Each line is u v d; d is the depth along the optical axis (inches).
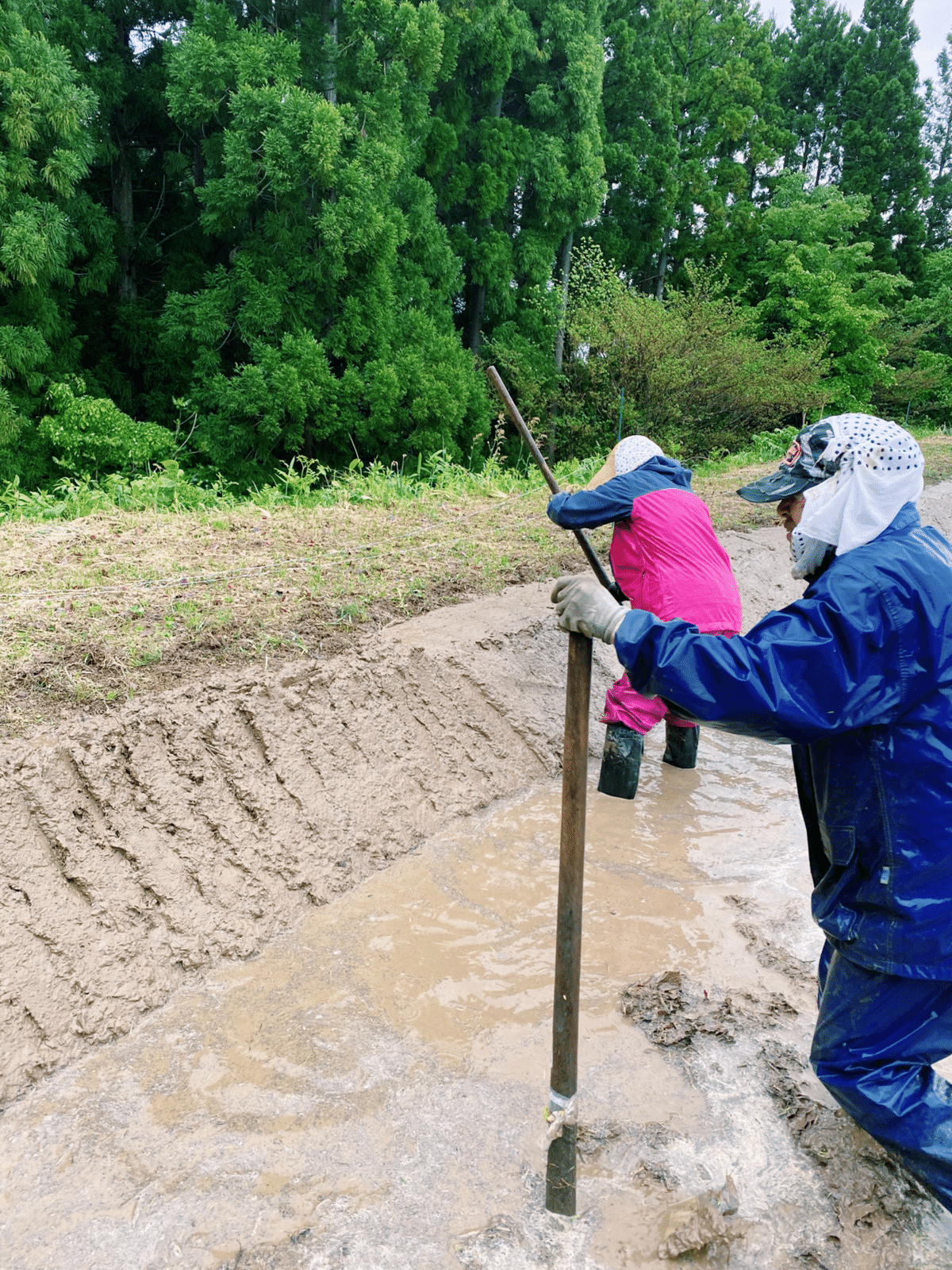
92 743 141.5
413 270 694.5
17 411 529.3
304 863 150.3
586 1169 99.5
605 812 184.4
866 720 76.8
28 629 175.9
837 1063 87.6
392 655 190.4
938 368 1007.6
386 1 591.8
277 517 294.0
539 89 775.1
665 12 988.6
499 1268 87.2
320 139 538.3
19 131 481.7
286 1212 93.0
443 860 162.2
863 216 956.0
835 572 79.0
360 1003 125.3
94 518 273.4
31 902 123.1
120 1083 110.3
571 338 746.8
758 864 166.9
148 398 634.8
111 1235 90.3
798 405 731.4
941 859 78.4
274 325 574.6
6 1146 100.9
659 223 950.4
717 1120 106.8
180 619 191.0
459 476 405.1
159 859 137.1
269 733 161.6
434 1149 101.6
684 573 163.8
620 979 132.1
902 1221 94.6
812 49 1306.6
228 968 132.0
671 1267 88.2
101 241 589.3
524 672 212.5
